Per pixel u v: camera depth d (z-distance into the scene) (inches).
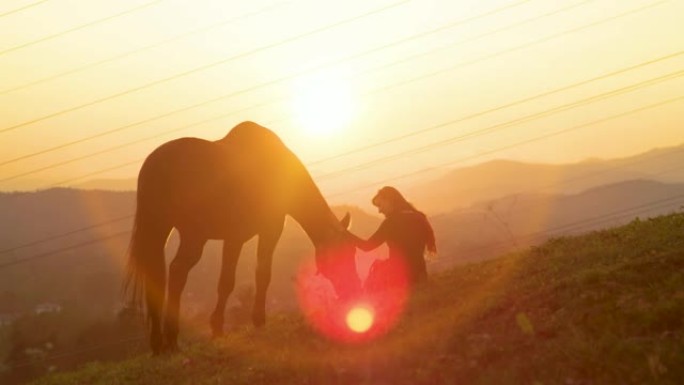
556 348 267.4
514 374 259.1
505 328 308.0
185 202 418.0
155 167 417.1
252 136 470.0
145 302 412.8
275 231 472.1
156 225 412.8
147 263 409.7
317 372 309.9
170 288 417.7
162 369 374.6
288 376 315.9
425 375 280.4
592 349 256.1
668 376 229.8
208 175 426.0
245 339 409.7
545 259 424.8
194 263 425.7
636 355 247.4
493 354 282.5
